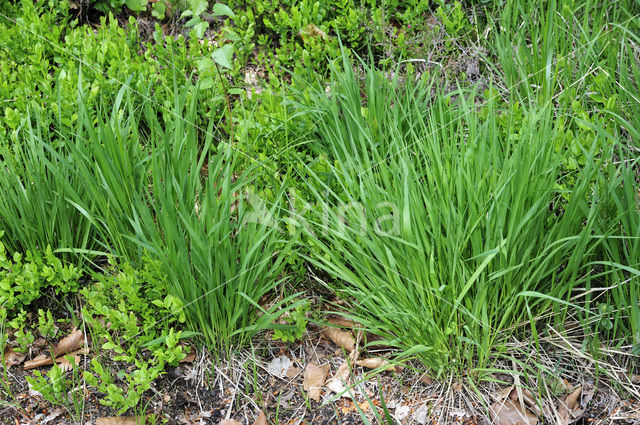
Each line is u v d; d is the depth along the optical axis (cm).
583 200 112
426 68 144
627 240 116
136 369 116
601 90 131
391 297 113
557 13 139
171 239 111
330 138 124
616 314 114
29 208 119
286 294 121
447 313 111
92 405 112
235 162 121
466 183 110
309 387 114
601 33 140
